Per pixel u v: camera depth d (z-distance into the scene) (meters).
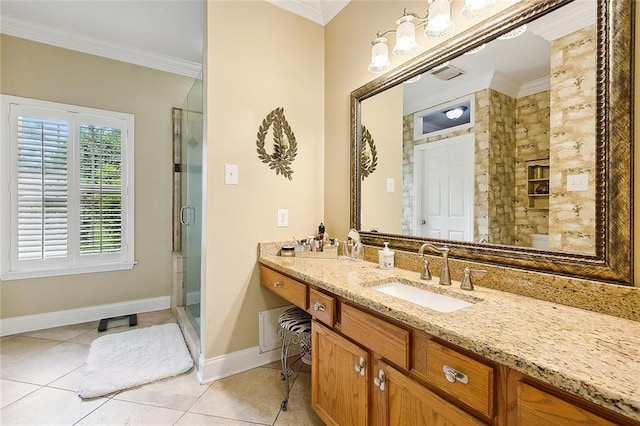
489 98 1.29
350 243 1.98
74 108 2.79
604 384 0.56
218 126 1.89
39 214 2.64
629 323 0.87
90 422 1.51
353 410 1.22
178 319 2.82
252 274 2.04
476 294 1.17
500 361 0.70
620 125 0.93
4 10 2.38
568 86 1.05
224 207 1.92
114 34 2.74
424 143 1.59
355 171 2.02
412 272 1.57
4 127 2.51
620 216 0.93
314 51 2.29
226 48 1.91
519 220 1.19
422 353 0.94
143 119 3.14
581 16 1.02
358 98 2.00
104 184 2.94
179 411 1.60
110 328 2.70
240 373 1.98
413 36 1.45
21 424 1.49
